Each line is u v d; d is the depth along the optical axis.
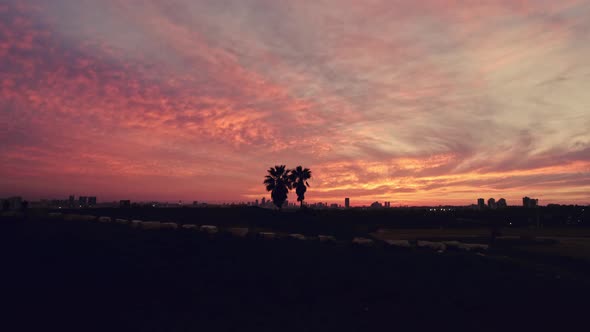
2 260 12.98
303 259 16.81
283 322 8.69
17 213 30.53
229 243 20.33
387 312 9.66
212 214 47.34
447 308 10.09
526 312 9.87
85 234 20.08
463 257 19.03
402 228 45.75
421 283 12.88
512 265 17.06
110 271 12.27
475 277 14.11
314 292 11.30
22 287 10.08
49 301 9.18
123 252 15.67
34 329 7.53
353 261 17.02
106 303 9.33
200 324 8.32
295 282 12.29
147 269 12.88
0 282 10.41
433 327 8.64
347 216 53.22
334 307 9.97
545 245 26.12
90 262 13.37
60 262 13.13
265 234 25.56
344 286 12.08
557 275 15.20
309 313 9.43
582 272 16.09
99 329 7.72
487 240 29.81
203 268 13.61
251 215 48.06
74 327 7.74
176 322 8.37
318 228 40.84
